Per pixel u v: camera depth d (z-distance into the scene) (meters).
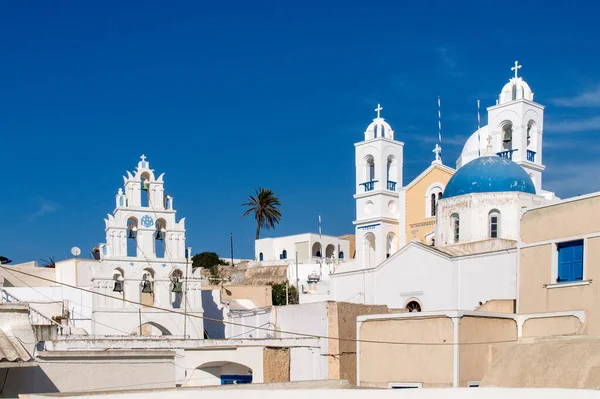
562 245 28.45
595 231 27.05
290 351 38.69
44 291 58.09
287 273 91.56
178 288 53.31
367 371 29.64
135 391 15.89
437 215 49.47
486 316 27.81
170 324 53.19
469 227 46.94
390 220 65.94
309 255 103.06
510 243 43.31
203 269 100.50
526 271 29.44
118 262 53.06
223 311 59.84
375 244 66.38
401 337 28.50
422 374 27.52
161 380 32.12
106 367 30.78
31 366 28.00
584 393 14.12
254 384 19.47
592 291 26.80
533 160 61.09
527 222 29.80
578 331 26.72
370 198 66.62
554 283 28.28
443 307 41.69
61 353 29.59
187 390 15.28
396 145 67.94
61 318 43.25
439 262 42.25
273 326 42.91
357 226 67.62
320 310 39.03
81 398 15.10
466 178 48.59
